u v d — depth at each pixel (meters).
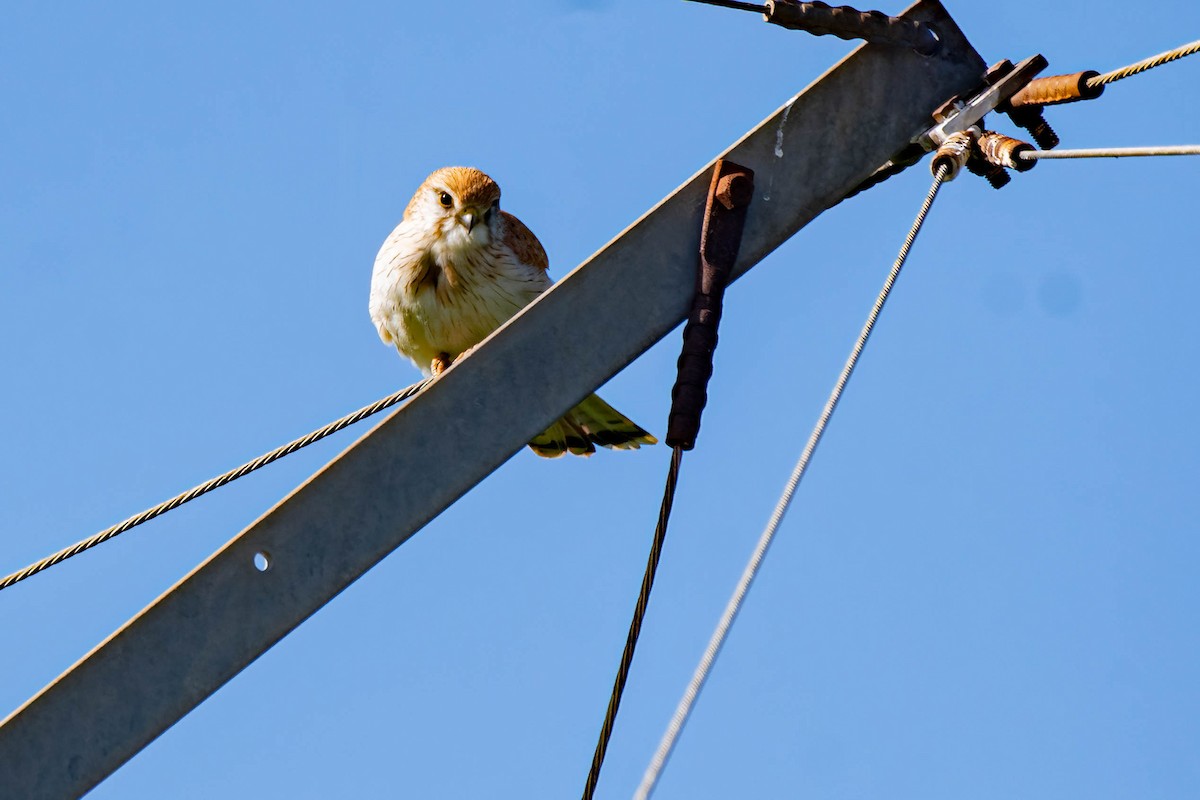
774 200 9.09
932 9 9.45
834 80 9.30
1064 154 8.94
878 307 8.47
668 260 8.92
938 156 9.05
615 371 8.76
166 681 8.38
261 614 8.40
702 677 6.96
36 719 8.38
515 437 8.60
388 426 8.54
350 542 8.45
